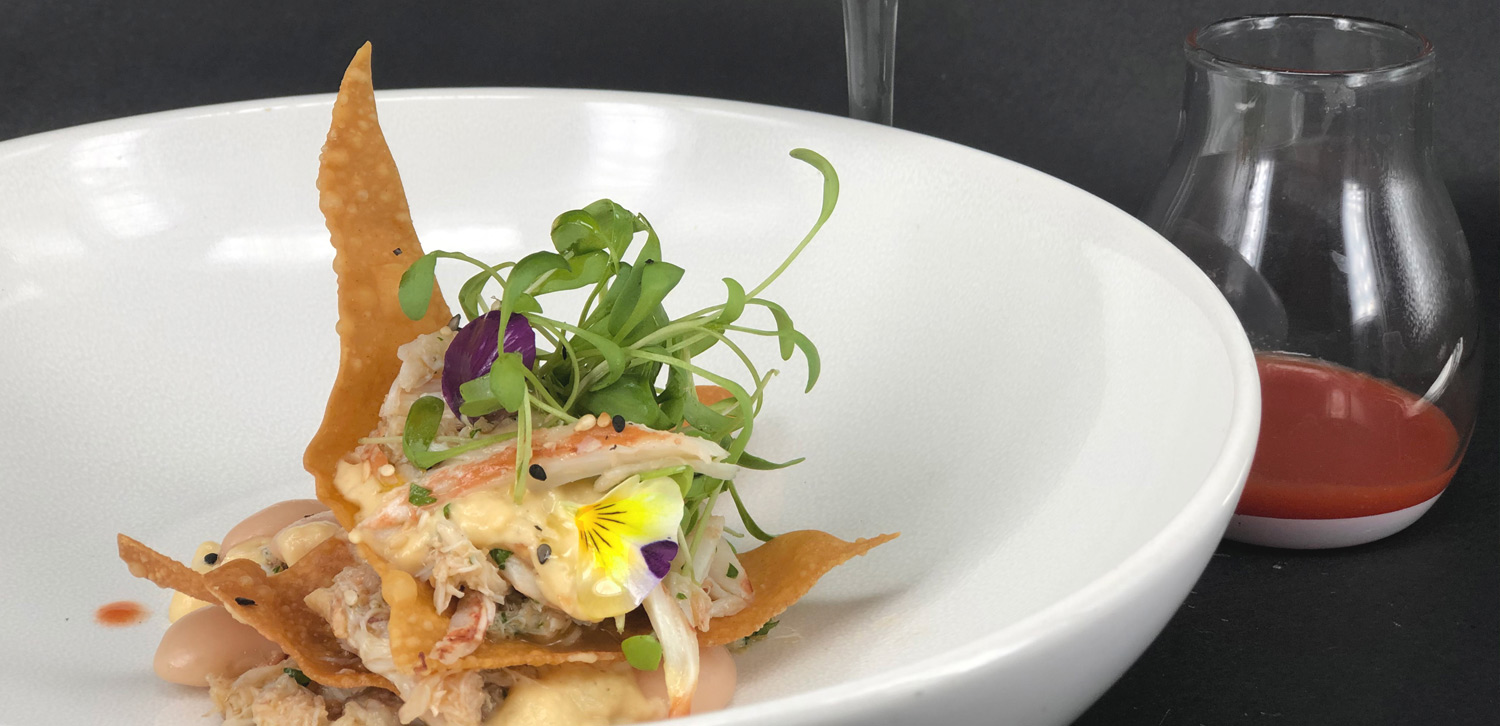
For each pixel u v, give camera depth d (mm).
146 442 499
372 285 413
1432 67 466
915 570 429
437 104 542
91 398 499
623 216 396
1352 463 465
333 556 407
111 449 493
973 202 493
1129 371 432
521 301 385
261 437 509
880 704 324
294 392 518
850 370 500
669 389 406
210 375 515
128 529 476
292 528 431
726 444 419
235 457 504
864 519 461
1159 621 361
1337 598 475
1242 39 499
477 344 391
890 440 479
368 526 383
